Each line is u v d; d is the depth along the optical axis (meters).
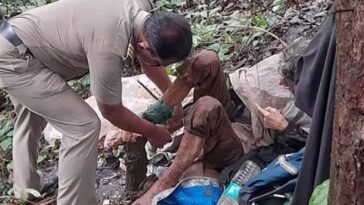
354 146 1.45
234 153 3.34
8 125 4.50
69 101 3.18
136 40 2.88
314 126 2.29
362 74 1.39
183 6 5.91
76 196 3.30
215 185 3.22
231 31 4.87
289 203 2.63
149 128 3.16
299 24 4.57
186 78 3.28
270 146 3.21
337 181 1.52
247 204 2.85
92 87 2.96
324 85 2.22
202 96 3.41
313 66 2.42
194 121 3.19
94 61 2.87
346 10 1.39
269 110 3.15
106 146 3.43
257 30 4.68
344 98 1.44
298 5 4.91
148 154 3.81
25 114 3.53
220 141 3.31
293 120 3.11
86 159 3.25
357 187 1.48
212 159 3.36
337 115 1.48
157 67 3.32
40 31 3.03
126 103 3.93
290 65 2.93
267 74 3.34
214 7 5.72
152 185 3.33
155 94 3.93
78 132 3.21
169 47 2.78
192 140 3.22
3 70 3.10
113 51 2.83
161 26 2.78
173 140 3.75
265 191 2.86
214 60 3.32
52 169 4.04
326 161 2.23
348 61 1.41
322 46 2.37
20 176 3.67
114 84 2.91
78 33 2.92
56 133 4.27
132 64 3.15
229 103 3.51
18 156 3.63
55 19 3.01
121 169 3.90
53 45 3.03
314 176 2.34
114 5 2.86
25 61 3.07
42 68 3.13
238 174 3.12
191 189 3.19
